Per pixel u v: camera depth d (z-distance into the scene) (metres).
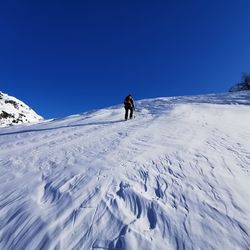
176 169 6.02
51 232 3.67
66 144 9.60
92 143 9.41
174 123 12.41
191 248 3.40
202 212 4.23
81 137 10.87
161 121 13.45
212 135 9.62
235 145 8.33
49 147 9.27
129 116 17.39
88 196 4.70
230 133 10.13
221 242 3.53
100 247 3.36
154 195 4.75
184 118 14.06
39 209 4.33
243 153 7.51
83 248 3.35
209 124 12.14
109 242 3.45
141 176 5.61
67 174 5.96
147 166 6.21
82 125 14.83
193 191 4.93
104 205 4.37
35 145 9.84
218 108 19.09
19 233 3.69
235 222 3.99
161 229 3.77
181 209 4.30
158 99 30.80
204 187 5.13
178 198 4.66
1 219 4.09
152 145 8.23
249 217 4.15
